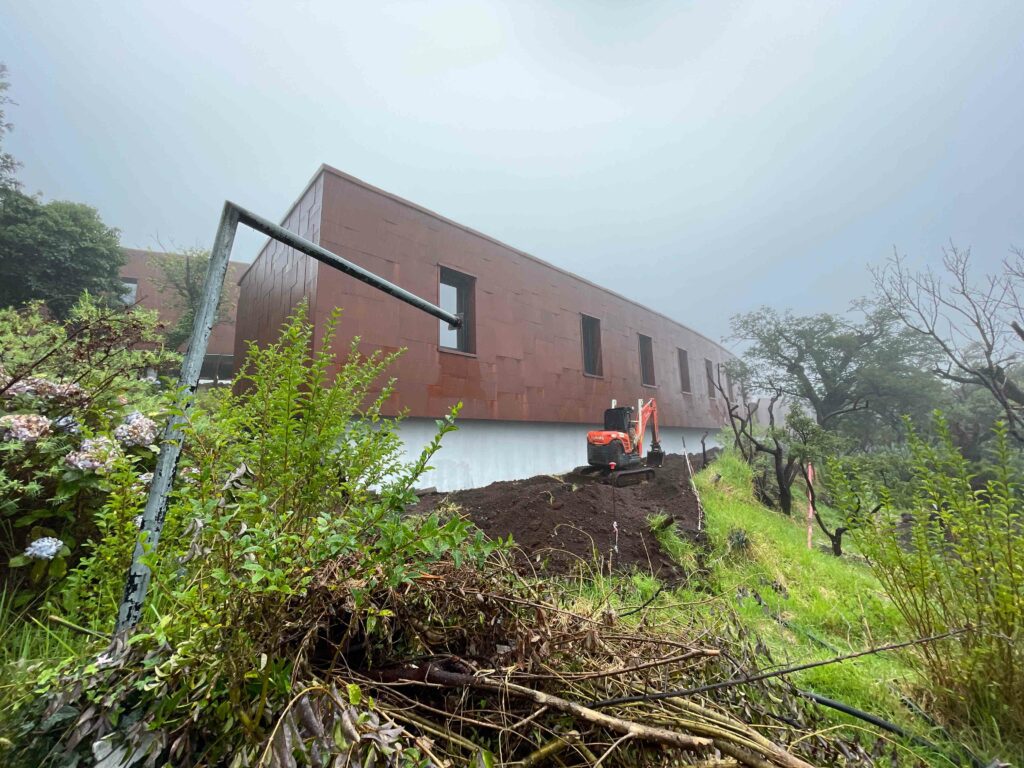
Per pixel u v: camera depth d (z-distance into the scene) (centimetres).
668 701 129
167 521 118
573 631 144
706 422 1794
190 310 1527
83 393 275
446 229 828
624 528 488
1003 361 927
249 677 95
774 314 1788
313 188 693
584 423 1092
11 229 1216
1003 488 208
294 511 131
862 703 220
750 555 481
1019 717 184
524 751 115
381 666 126
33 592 196
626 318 1335
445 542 112
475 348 852
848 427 1614
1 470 207
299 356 152
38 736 105
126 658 102
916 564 229
